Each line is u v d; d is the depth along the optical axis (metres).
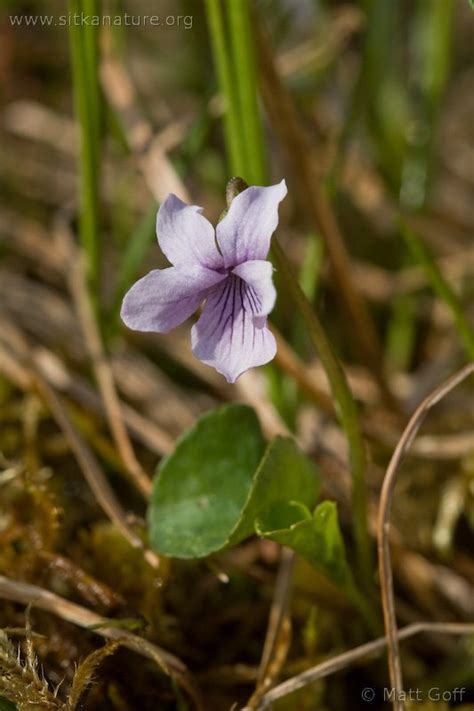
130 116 0.22
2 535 0.19
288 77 0.24
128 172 0.26
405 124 0.27
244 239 0.17
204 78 0.26
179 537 0.18
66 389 0.22
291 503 0.18
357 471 0.18
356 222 0.26
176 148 0.23
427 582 0.20
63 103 0.28
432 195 0.25
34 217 0.25
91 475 0.20
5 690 0.17
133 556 0.19
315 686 0.19
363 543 0.19
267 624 0.19
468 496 0.21
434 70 0.23
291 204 0.25
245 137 0.20
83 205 0.21
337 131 0.24
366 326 0.22
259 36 0.20
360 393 0.23
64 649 0.18
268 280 0.16
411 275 0.24
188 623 0.19
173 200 0.17
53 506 0.19
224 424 0.19
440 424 0.22
